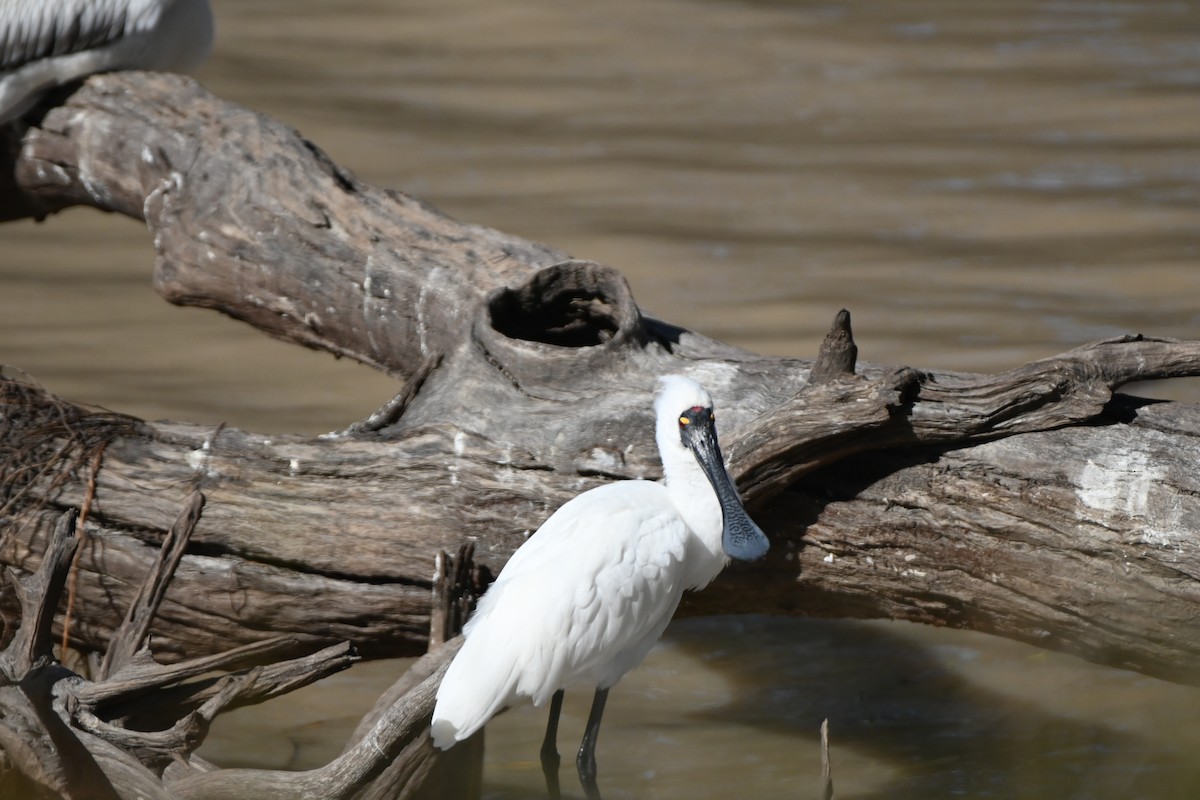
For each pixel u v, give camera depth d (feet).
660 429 32.45
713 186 85.66
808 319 65.57
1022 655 41.75
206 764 29.43
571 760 36.65
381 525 32.83
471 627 30.35
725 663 42.16
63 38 46.52
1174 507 29.22
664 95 104.83
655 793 34.50
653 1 129.80
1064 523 29.91
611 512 31.50
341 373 62.08
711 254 74.69
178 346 65.05
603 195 84.17
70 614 34.09
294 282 41.47
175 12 47.67
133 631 30.83
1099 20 123.03
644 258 74.23
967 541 30.76
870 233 77.51
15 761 27.68
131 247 79.61
